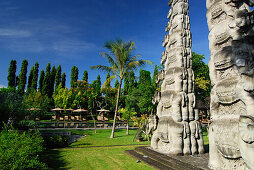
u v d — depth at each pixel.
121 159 7.38
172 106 7.72
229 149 4.62
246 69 4.56
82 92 33.56
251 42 4.84
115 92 36.75
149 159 7.06
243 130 4.23
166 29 9.80
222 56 5.24
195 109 7.89
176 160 6.29
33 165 4.58
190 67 8.25
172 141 7.31
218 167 5.04
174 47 8.59
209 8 6.13
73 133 16.45
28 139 5.64
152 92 20.34
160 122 8.16
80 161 7.05
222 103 5.11
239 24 4.80
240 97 4.58
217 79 5.57
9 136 5.17
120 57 14.50
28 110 11.66
